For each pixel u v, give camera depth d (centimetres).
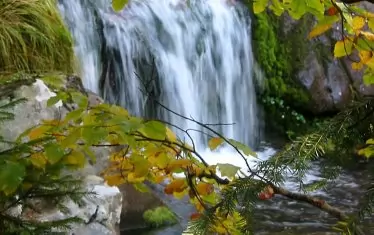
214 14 757
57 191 191
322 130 134
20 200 201
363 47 153
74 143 168
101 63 623
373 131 131
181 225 436
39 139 180
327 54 799
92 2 637
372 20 153
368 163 611
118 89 637
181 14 723
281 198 529
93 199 284
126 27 653
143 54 663
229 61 764
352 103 136
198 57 728
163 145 167
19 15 466
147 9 695
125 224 421
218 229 141
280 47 803
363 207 128
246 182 137
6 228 185
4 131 287
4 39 439
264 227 475
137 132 165
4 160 162
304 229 472
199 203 171
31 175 183
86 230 272
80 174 312
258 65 798
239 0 799
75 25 604
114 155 186
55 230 221
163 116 678
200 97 729
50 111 316
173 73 691
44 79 277
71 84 395
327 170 139
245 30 787
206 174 161
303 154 132
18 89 310
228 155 662
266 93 803
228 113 763
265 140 802
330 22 155
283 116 803
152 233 423
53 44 475
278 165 134
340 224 128
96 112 173
